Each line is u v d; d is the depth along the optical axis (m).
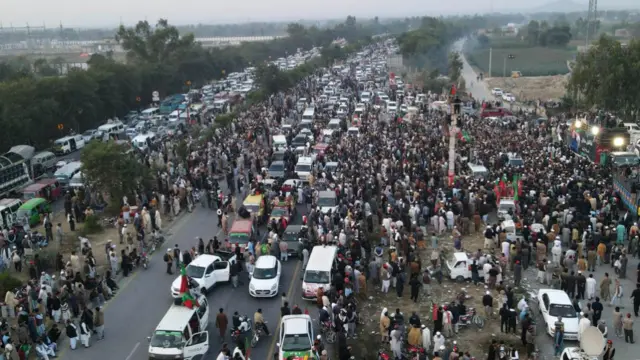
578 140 52.47
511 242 32.97
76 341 25.16
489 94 114.62
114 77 87.44
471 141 55.81
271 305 28.91
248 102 90.62
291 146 59.25
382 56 179.38
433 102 86.69
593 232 32.16
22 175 48.78
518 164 47.16
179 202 43.53
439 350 22.56
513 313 25.47
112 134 71.81
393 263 30.00
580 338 22.77
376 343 25.11
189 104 87.75
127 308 28.77
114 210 43.66
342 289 28.41
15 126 60.25
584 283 28.27
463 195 38.81
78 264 31.25
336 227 35.84
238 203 44.53
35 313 25.14
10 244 35.94
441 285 30.70
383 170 46.00
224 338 25.61
